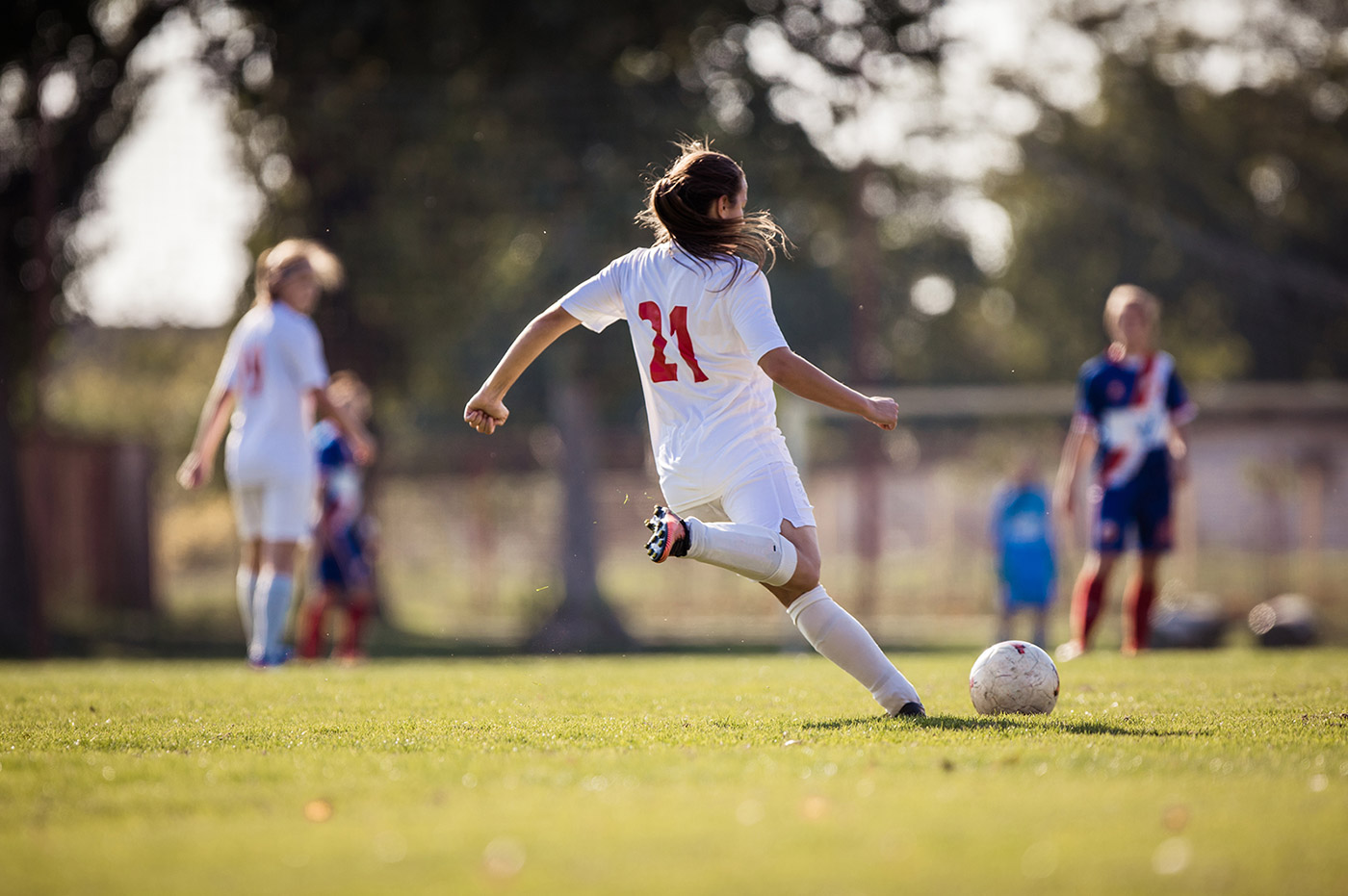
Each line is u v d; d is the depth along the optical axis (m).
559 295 68.50
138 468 72.62
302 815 9.81
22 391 68.31
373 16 61.94
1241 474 86.69
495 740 13.69
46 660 56.66
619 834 8.91
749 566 14.29
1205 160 119.88
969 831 8.93
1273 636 62.34
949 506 97.44
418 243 67.19
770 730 14.36
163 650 61.81
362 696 19.59
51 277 60.91
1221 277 118.19
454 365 77.00
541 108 65.38
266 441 28.22
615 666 28.66
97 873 8.18
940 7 65.50
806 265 78.50
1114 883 7.72
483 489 85.62
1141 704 17.39
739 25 65.25
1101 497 30.31
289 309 28.81
